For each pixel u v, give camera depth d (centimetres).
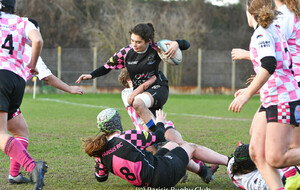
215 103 3447
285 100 662
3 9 760
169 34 5422
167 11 6209
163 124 811
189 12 6291
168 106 3111
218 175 930
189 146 824
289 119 658
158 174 754
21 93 764
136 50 968
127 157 751
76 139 1422
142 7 6197
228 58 4856
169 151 812
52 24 6059
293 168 732
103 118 764
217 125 1902
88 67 4778
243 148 766
